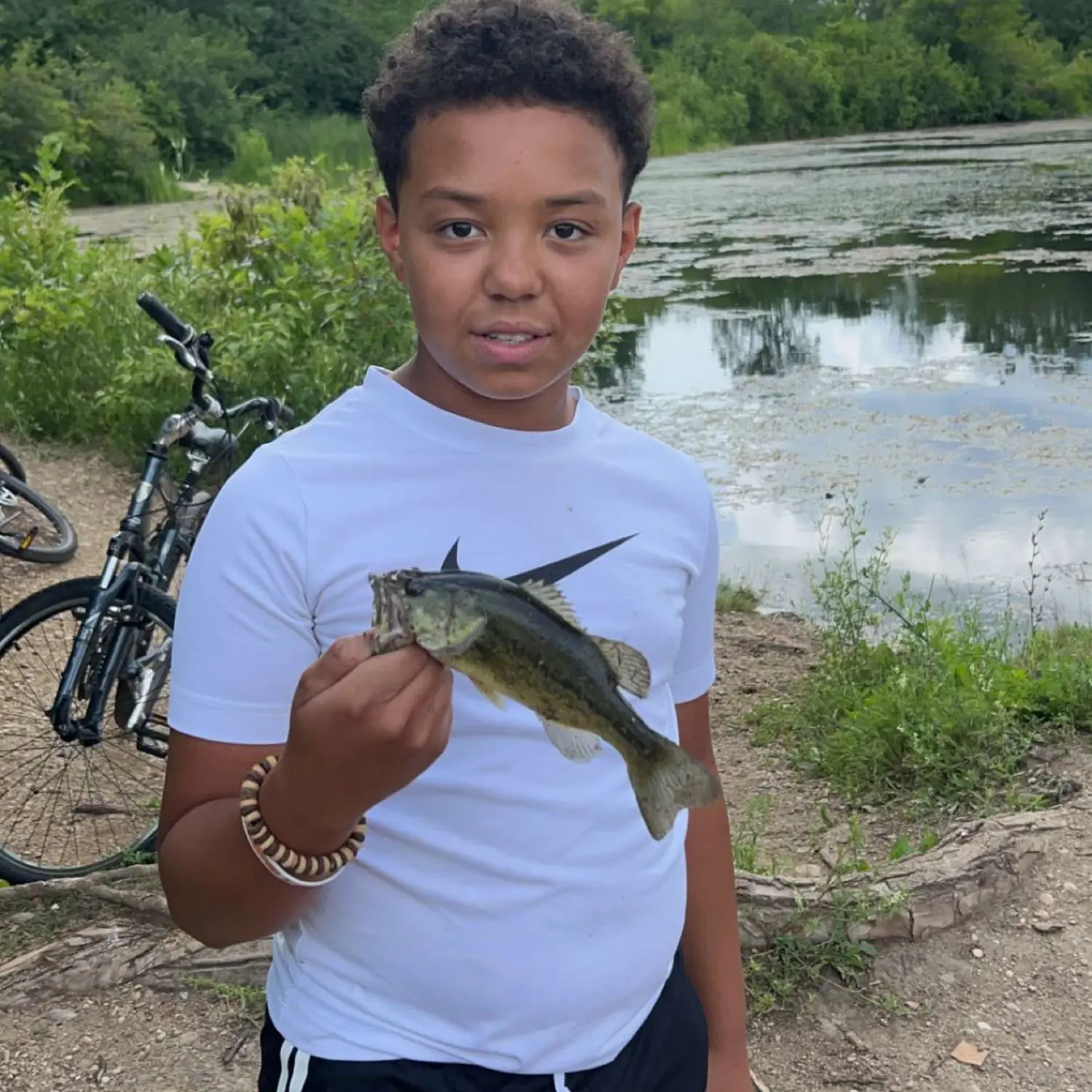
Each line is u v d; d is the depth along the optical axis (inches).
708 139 1793.8
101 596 157.5
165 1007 122.7
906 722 187.3
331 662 53.5
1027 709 195.9
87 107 1163.3
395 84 65.0
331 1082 64.7
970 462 350.0
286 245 349.7
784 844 170.6
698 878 82.1
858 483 336.2
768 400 419.5
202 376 168.4
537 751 65.9
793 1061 121.6
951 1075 119.3
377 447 66.4
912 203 943.7
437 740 53.6
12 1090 112.0
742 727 211.8
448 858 65.2
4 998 121.6
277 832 56.4
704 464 355.3
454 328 64.1
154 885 138.1
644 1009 71.4
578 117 63.0
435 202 63.2
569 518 68.8
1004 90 2186.3
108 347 352.2
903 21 2231.8
